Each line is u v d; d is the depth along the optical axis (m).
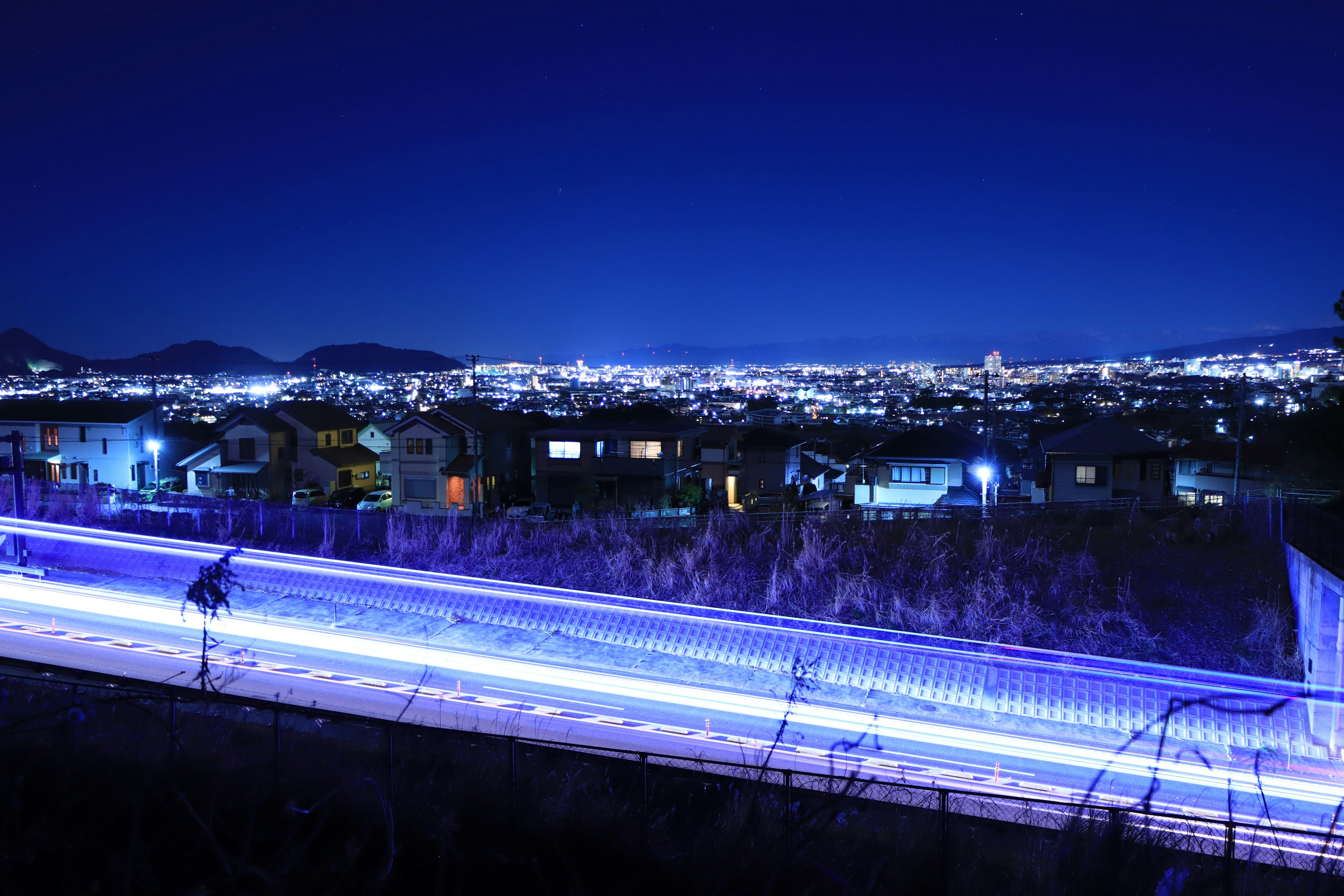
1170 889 5.46
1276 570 17.28
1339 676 12.46
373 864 5.29
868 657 15.60
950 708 13.91
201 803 5.80
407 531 23.88
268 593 20.06
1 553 22.58
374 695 13.62
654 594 19.14
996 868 6.41
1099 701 13.86
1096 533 19.67
